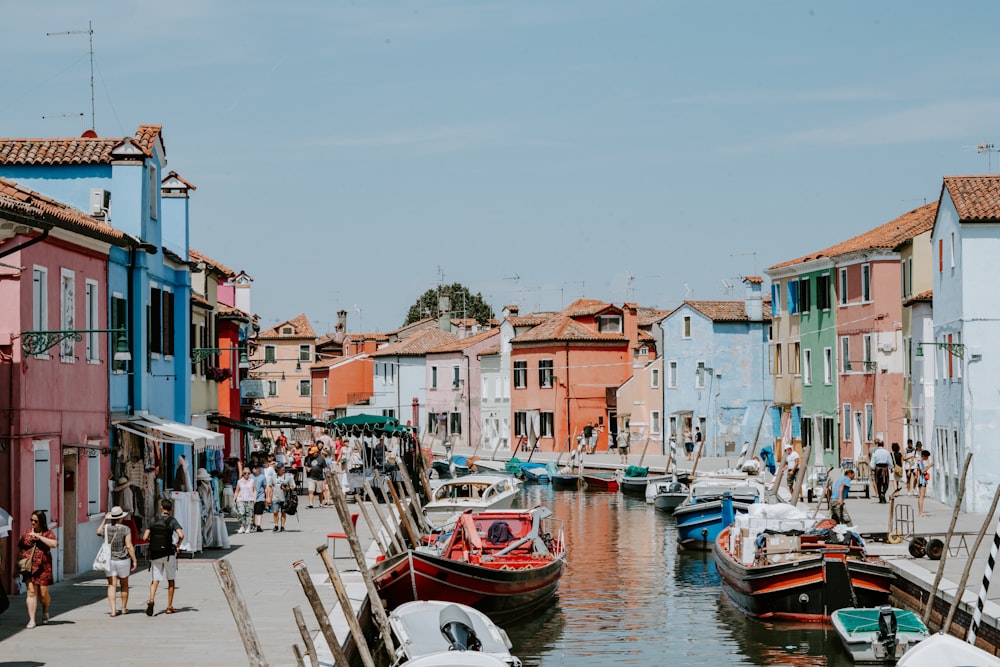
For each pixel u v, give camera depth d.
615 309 84.88
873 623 22.34
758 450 72.69
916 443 43.66
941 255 39.78
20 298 21.77
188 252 37.94
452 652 16.05
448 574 23.45
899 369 53.56
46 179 30.31
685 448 71.56
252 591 22.69
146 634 18.45
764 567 24.23
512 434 88.06
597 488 61.72
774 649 22.33
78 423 24.89
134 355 29.02
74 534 24.41
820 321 59.78
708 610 26.16
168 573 20.16
